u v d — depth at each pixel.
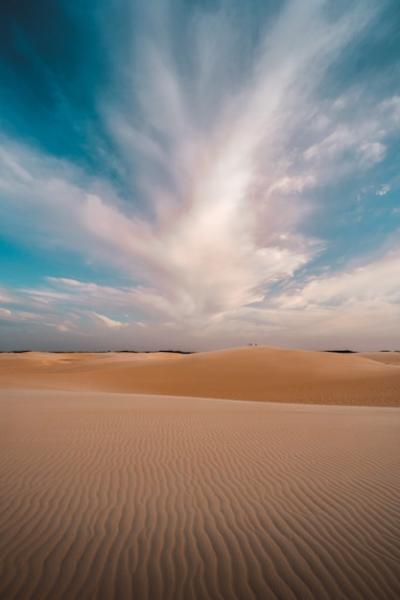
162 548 4.00
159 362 51.19
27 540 4.10
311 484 6.03
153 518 4.71
